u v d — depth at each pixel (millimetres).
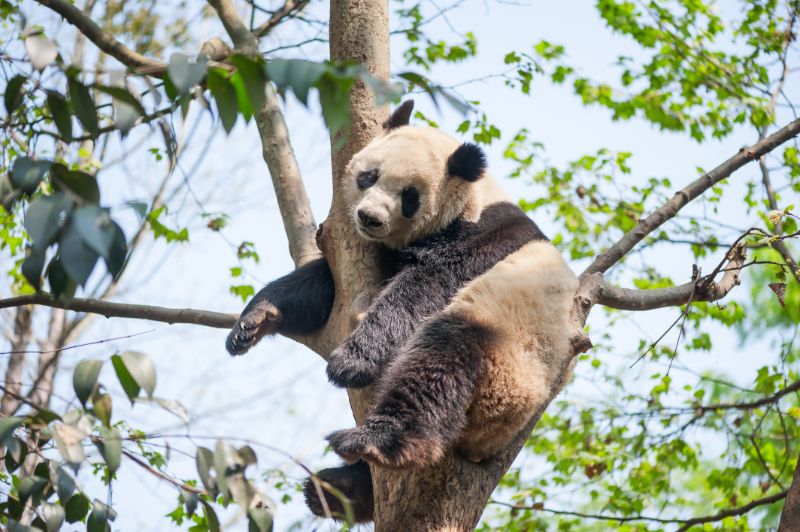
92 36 9523
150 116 5254
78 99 5262
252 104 4629
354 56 9727
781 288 9820
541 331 9742
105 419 5711
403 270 10812
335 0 9859
